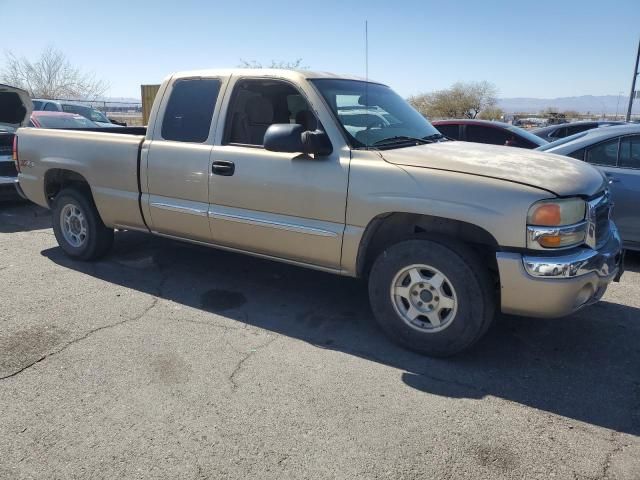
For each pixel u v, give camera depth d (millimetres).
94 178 5254
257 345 3910
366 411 3113
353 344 3961
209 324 4250
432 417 3070
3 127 8008
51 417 3004
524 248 3320
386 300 3850
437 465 2676
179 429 2920
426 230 3881
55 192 6012
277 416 3049
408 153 3811
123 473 2584
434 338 3699
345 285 5176
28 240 6648
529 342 4051
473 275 3486
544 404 3234
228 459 2691
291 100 4383
